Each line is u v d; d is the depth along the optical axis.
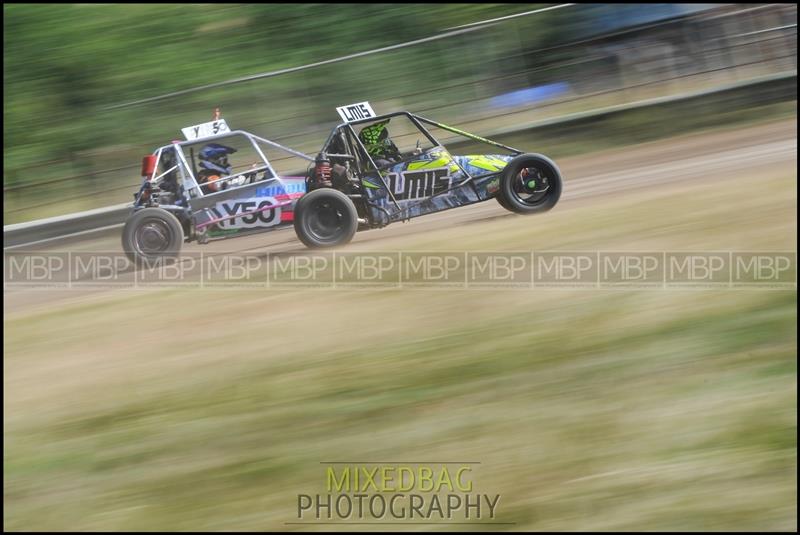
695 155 42.41
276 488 14.30
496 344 18.33
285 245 33.81
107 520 14.02
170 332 22.64
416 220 34.94
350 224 29.67
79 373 20.55
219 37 63.59
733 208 26.83
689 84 51.94
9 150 55.09
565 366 16.92
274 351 19.78
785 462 13.30
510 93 52.44
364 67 52.44
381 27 63.44
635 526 12.43
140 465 15.55
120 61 61.81
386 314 21.17
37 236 45.09
